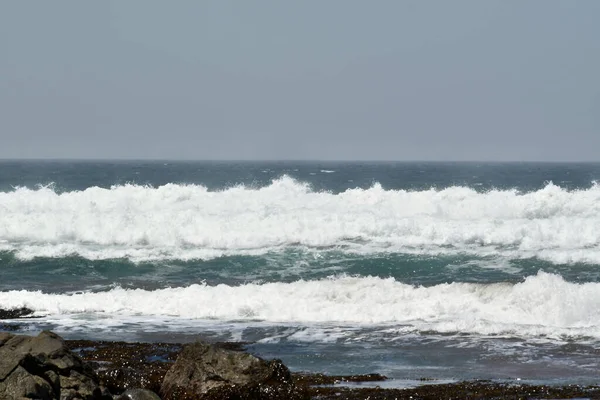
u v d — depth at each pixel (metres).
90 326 39.25
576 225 62.56
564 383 29.31
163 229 63.94
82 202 74.31
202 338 36.84
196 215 68.00
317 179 194.50
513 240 61.56
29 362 23.39
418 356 33.69
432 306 41.91
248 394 25.34
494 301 42.22
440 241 62.25
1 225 65.25
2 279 52.38
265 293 44.72
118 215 67.69
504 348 34.97
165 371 29.22
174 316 41.88
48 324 39.66
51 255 59.34
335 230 64.69
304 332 38.12
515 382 29.38
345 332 38.12
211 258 58.47
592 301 40.62
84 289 49.16
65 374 24.19
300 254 59.25
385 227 64.56
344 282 46.16
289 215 67.44
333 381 29.39
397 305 42.25
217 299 43.78
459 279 50.94
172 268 55.78
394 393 27.28
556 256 56.69
